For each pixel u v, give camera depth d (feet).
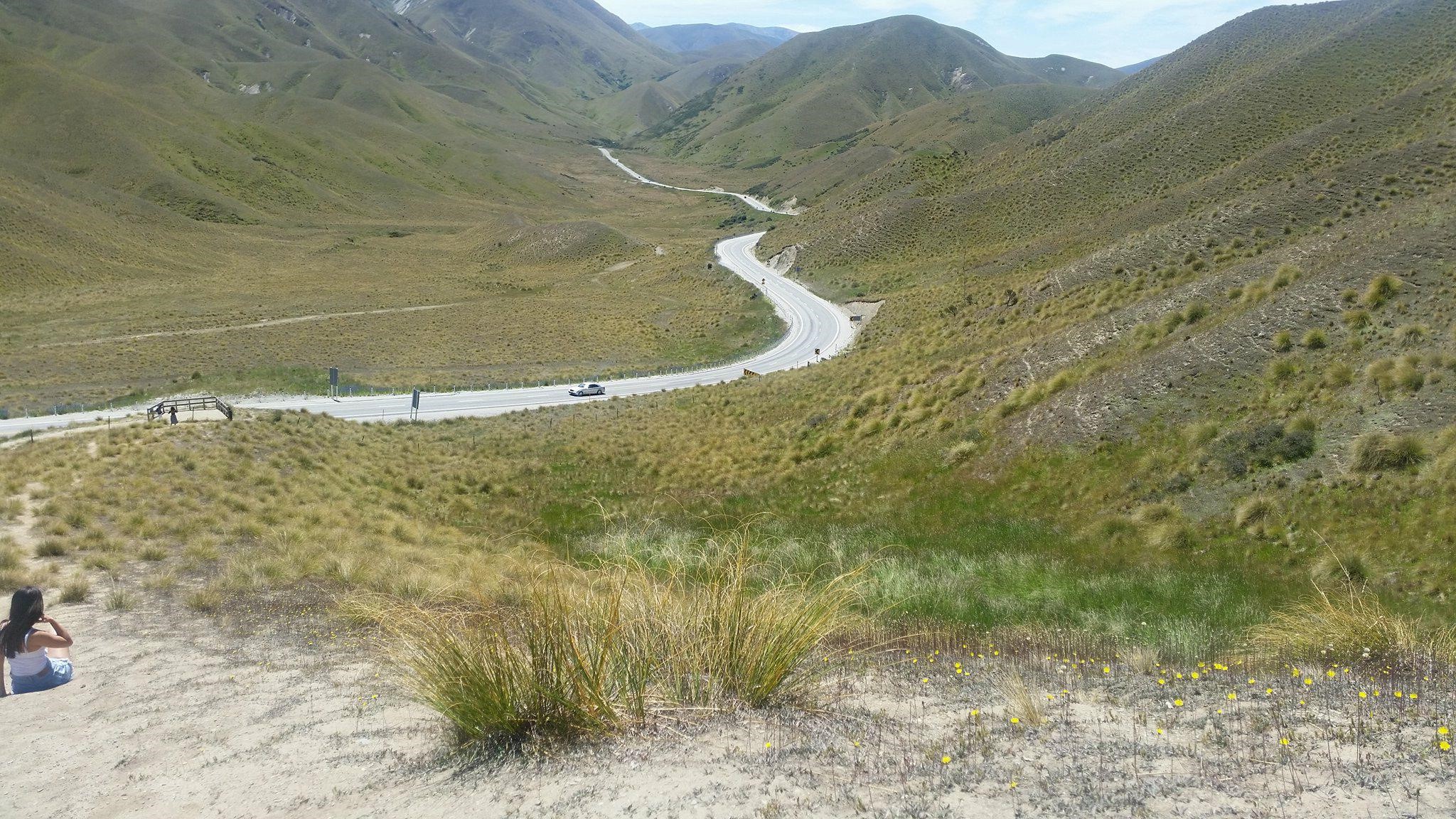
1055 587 40.16
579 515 75.41
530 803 12.75
